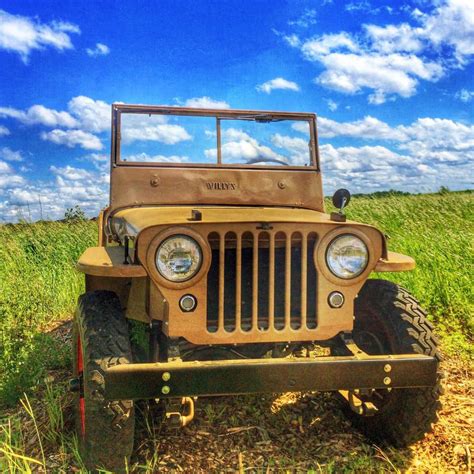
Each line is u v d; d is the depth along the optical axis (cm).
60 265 850
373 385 292
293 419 392
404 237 927
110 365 292
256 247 303
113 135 443
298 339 312
